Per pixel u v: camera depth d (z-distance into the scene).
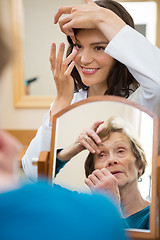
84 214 0.30
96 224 0.30
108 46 0.81
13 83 2.07
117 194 0.75
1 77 0.30
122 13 0.91
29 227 0.27
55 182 0.78
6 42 0.29
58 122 0.79
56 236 0.27
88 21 0.81
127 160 0.75
